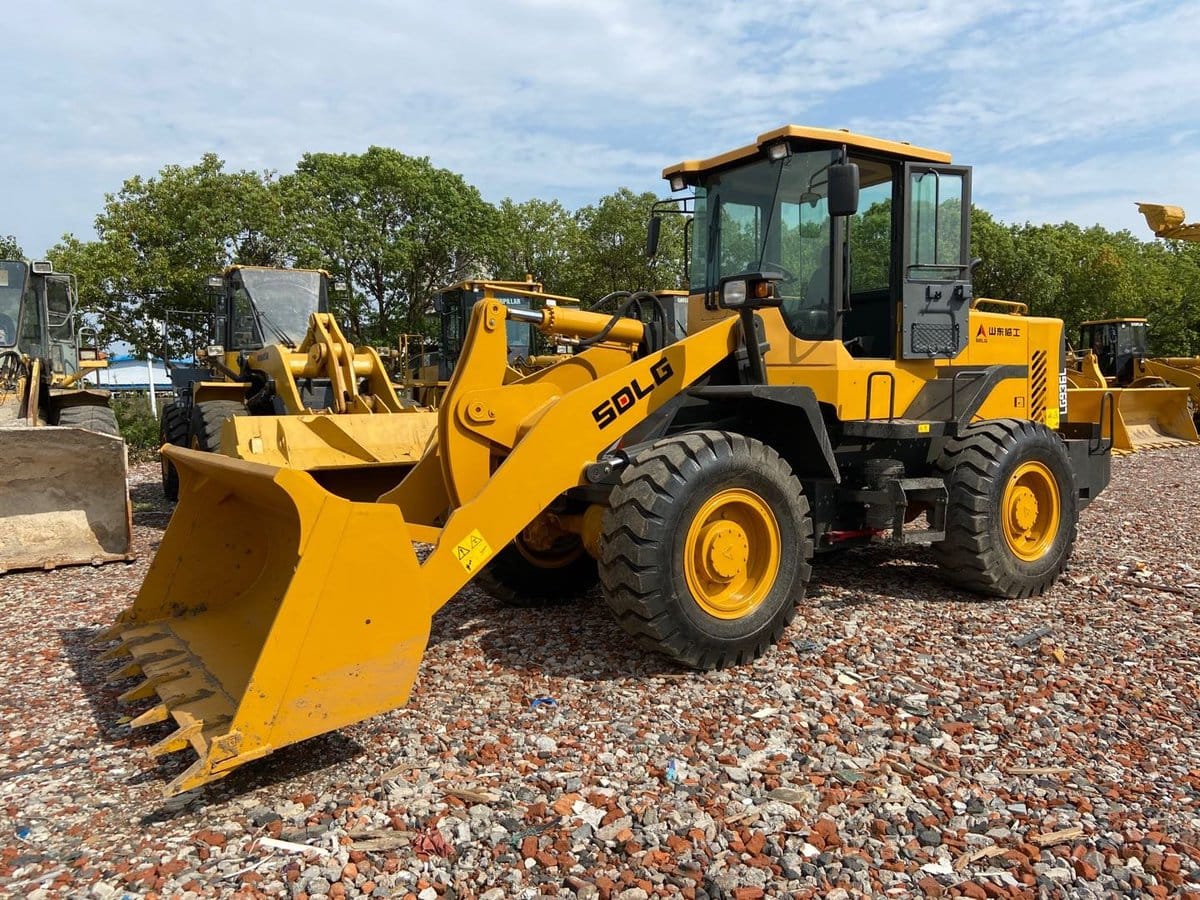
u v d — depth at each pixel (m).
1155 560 5.95
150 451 14.21
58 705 3.61
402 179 27.88
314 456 6.01
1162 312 36.47
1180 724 3.28
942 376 5.14
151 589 3.87
